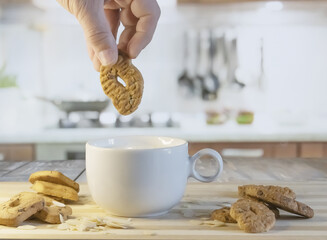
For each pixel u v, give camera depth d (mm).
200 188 778
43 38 2549
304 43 2506
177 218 605
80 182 825
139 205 595
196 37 2521
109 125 2230
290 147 2070
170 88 2590
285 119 2234
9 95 2480
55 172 692
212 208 654
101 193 602
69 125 2236
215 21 2410
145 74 2584
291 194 661
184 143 635
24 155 2068
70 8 689
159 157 586
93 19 671
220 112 2387
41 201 594
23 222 587
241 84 2543
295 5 2195
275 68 2535
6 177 884
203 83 2559
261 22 2400
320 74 2537
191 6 2213
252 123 2295
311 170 951
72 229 557
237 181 829
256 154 2076
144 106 2609
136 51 820
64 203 678
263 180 840
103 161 589
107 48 661
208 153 655
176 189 612
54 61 2566
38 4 2193
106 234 539
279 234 532
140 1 799
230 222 581
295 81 2545
